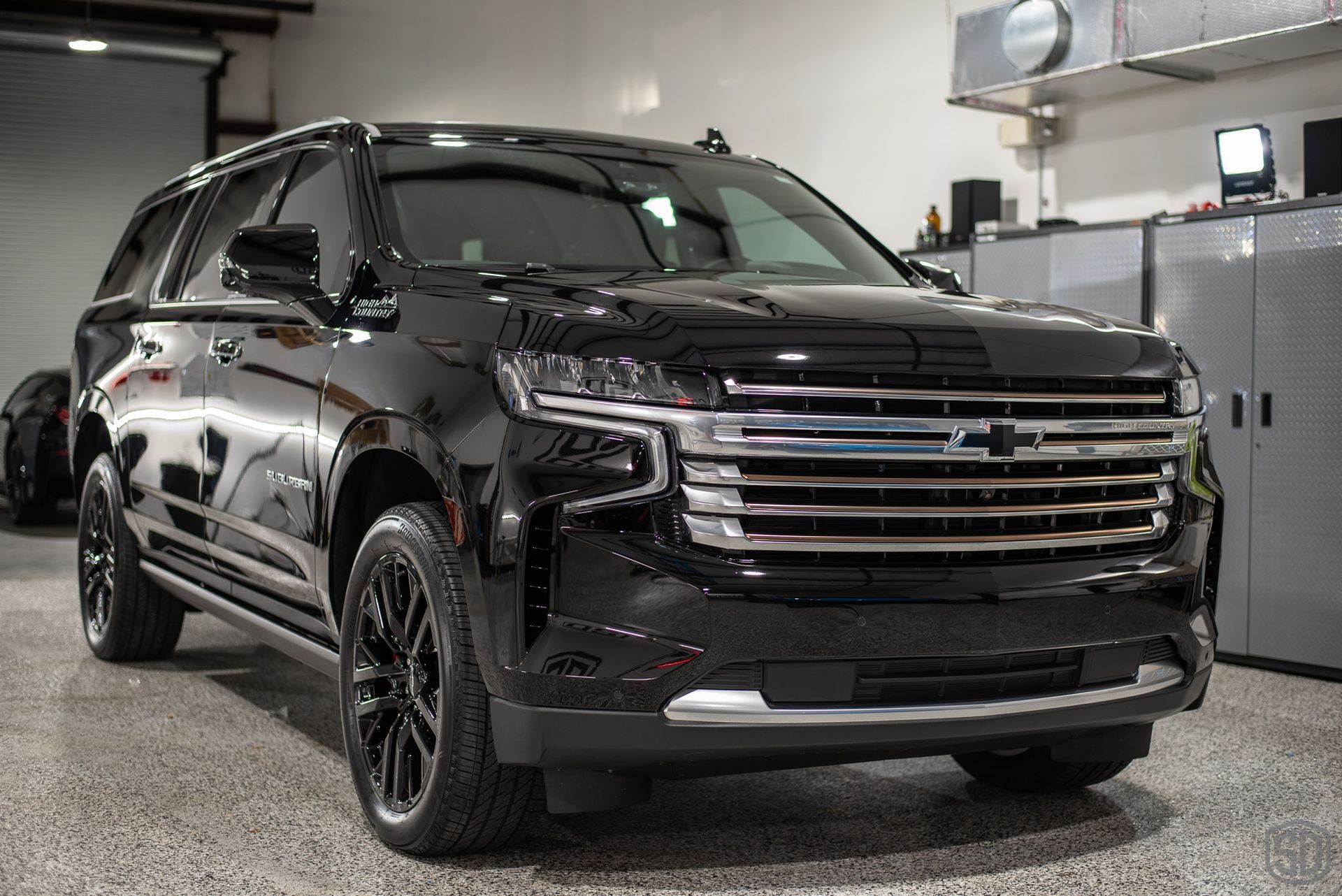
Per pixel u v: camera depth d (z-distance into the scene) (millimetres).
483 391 2170
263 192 3414
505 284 2422
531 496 2049
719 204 3289
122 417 3965
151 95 14672
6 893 2184
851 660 2084
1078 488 2285
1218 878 2352
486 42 10539
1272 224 4496
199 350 3393
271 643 3135
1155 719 2477
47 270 14281
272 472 2891
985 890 2279
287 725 3436
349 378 2551
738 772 2172
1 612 5199
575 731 2043
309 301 2771
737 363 2031
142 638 4129
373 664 2506
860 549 2078
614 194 3168
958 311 2338
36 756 3086
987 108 5789
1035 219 6000
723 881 2299
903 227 6699
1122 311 4957
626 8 8797
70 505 9867
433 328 2391
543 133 3344
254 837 2510
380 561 2457
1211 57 4906
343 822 2615
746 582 2016
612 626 2016
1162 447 2379
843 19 7008
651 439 2014
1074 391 2260
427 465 2244
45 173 14227
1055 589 2217
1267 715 3777
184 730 3369
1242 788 2986
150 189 14719
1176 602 2402
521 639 2059
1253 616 4594
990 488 2166
